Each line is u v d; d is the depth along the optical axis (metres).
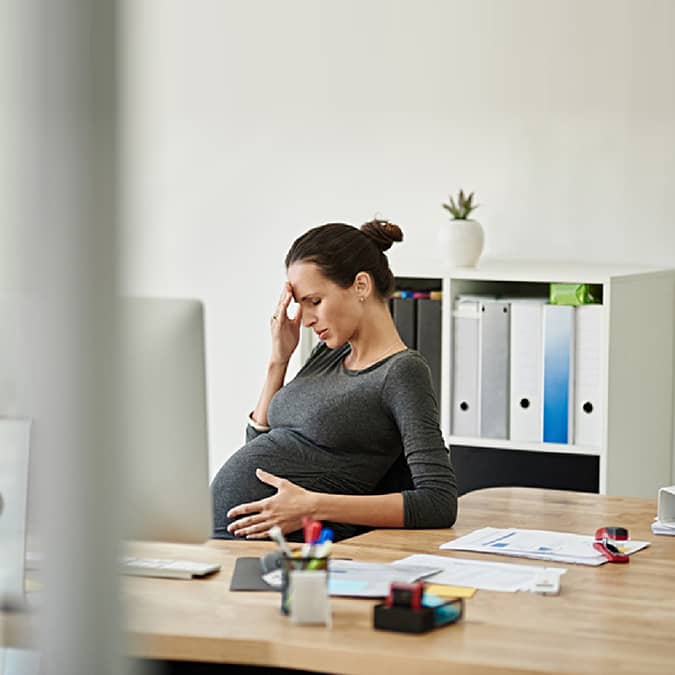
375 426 2.43
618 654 1.50
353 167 4.28
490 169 4.07
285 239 4.39
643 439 3.71
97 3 0.40
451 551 2.11
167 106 4.53
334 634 1.58
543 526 2.34
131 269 0.43
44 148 0.41
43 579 0.43
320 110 4.32
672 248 3.84
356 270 2.45
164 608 1.72
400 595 1.61
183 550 2.13
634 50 3.85
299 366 4.05
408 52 4.16
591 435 3.58
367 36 4.23
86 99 0.41
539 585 1.82
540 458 3.72
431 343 3.83
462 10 4.07
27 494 1.64
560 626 1.63
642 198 3.87
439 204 4.15
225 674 1.82
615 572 1.97
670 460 3.87
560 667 1.44
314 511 2.24
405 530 2.28
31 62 0.41
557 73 3.95
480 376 3.74
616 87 3.88
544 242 4.01
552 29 3.95
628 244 3.89
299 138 4.35
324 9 4.29
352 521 2.25
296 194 4.37
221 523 2.51
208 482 1.92
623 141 3.88
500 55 4.03
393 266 3.85
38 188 0.42
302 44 4.32
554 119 3.96
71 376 0.43
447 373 3.78
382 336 2.48
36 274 0.43
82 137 0.41
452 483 2.32
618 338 3.53
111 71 0.41
